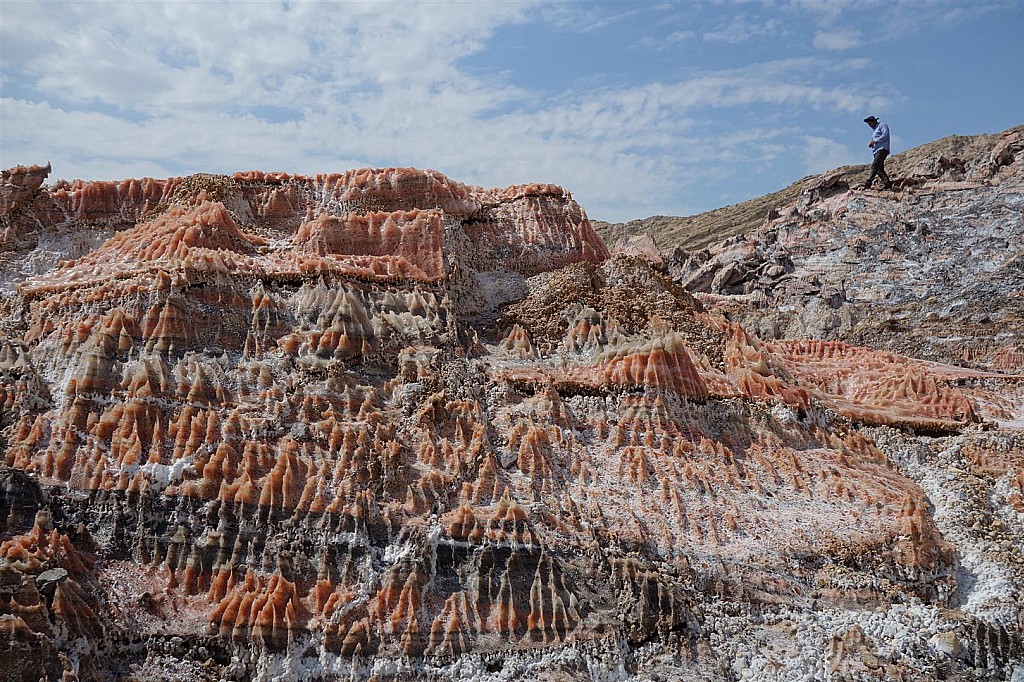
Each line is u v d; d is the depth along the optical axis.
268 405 8.97
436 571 8.04
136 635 7.27
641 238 19.33
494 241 13.52
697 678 7.82
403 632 7.59
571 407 10.51
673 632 8.20
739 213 48.81
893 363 14.17
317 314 10.22
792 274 26.30
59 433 8.30
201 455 8.30
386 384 9.83
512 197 14.20
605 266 13.46
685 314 12.94
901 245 26.77
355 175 13.16
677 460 10.06
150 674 7.02
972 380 14.58
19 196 11.80
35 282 10.23
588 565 8.45
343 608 7.59
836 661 8.18
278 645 7.36
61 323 9.47
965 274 24.00
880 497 10.41
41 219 11.84
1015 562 9.96
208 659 7.27
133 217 12.13
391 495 8.55
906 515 10.12
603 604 8.20
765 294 25.97
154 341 9.23
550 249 13.70
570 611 7.98
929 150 47.66
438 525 8.30
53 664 6.64
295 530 8.02
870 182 31.14
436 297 11.71
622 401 10.50
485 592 7.97
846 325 21.70
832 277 25.98
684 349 11.20
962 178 30.78
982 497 11.04
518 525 8.39
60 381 8.87
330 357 9.74
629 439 10.23
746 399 11.38
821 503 10.22
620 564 8.46
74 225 11.94
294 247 11.86
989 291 21.80
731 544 9.24
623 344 10.96
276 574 7.65
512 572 8.08
